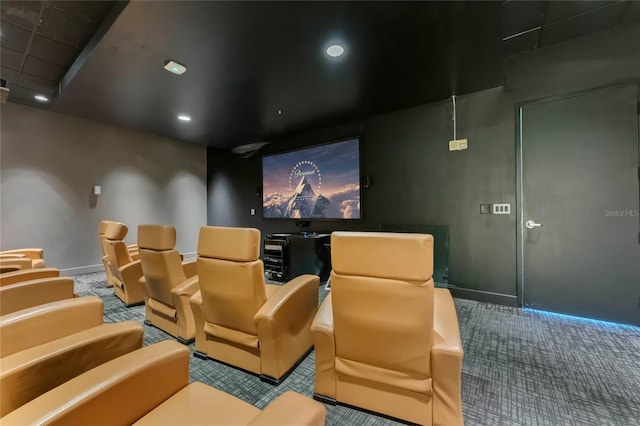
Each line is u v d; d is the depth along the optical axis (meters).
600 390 1.63
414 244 1.20
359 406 1.47
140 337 1.23
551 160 2.80
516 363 1.92
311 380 1.77
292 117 4.12
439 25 2.13
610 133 2.54
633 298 2.46
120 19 2.07
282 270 4.23
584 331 2.38
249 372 1.82
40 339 1.30
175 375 1.00
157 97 3.46
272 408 0.74
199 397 0.99
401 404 1.38
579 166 2.67
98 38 2.43
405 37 2.27
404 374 1.35
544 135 2.83
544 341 2.21
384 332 1.31
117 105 3.73
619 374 1.78
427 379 1.32
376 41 2.33
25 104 4.07
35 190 4.17
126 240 5.14
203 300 1.88
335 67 2.74
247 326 1.77
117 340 1.15
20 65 3.16
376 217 4.01
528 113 2.92
